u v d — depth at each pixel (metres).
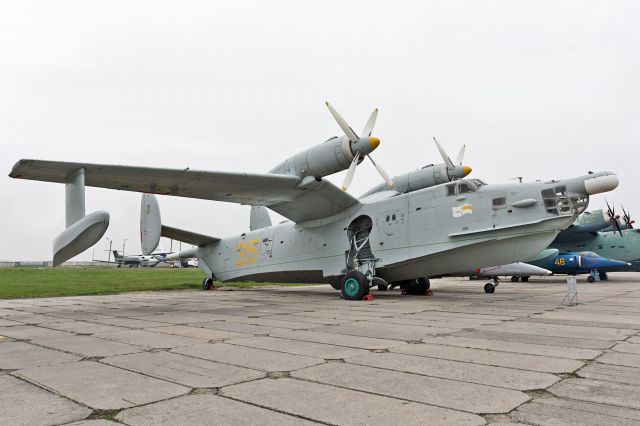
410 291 15.91
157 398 3.46
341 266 14.60
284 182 12.66
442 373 4.21
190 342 6.00
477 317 8.67
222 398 3.46
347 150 12.06
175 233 18.75
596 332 6.67
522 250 11.89
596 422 2.88
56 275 30.36
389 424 2.87
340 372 4.28
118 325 7.80
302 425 2.86
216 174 11.66
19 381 4.00
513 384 3.81
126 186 12.05
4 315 9.54
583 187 11.00
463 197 12.49
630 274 38.00
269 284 24.70
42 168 9.62
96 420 2.96
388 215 13.85
